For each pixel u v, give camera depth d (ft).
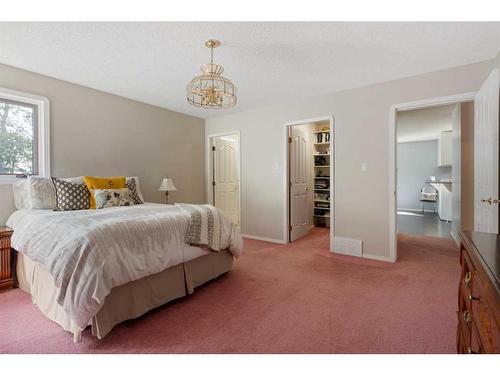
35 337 5.54
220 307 6.86
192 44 7.52
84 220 6.29
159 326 5.98
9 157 9.30
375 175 10.83
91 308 5.08
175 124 14.99
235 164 18.92
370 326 5.91
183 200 15.52
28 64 8.87
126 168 12.62
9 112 9.27
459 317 3.92
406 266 9.93
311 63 8.80
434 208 25.54
